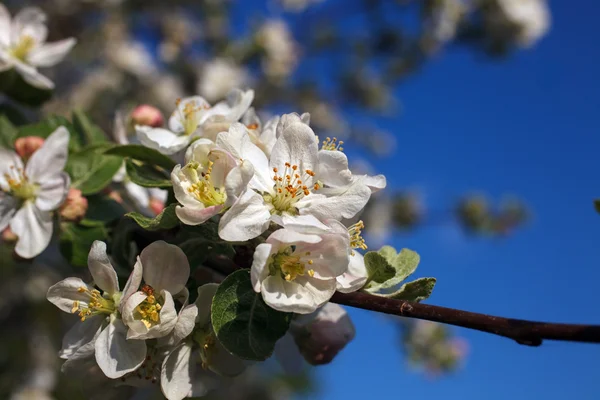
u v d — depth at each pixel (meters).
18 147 0.32
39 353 0.76
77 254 0.32
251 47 0.90
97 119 0.86
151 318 0.25
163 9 0.95
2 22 0.38
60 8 0.86
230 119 0.30
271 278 0.25
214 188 0.26
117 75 0.90
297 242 0.24
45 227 0.31
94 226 0.32
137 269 0.25
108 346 0.26
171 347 0.27
